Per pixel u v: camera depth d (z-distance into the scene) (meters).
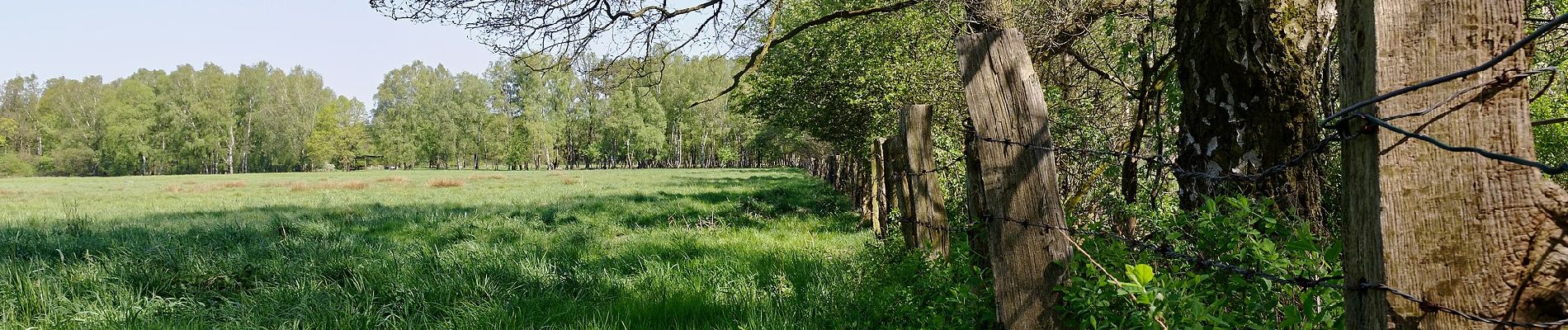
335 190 32.97
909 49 10.84
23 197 27.75
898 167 5.41
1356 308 1.51
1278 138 3.51
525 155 90.75
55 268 6.55
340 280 6.44
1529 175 1.33
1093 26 7.26
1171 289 2.27
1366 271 1.45
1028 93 2.73
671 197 20.77
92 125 91.62
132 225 12.81
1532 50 1.33
